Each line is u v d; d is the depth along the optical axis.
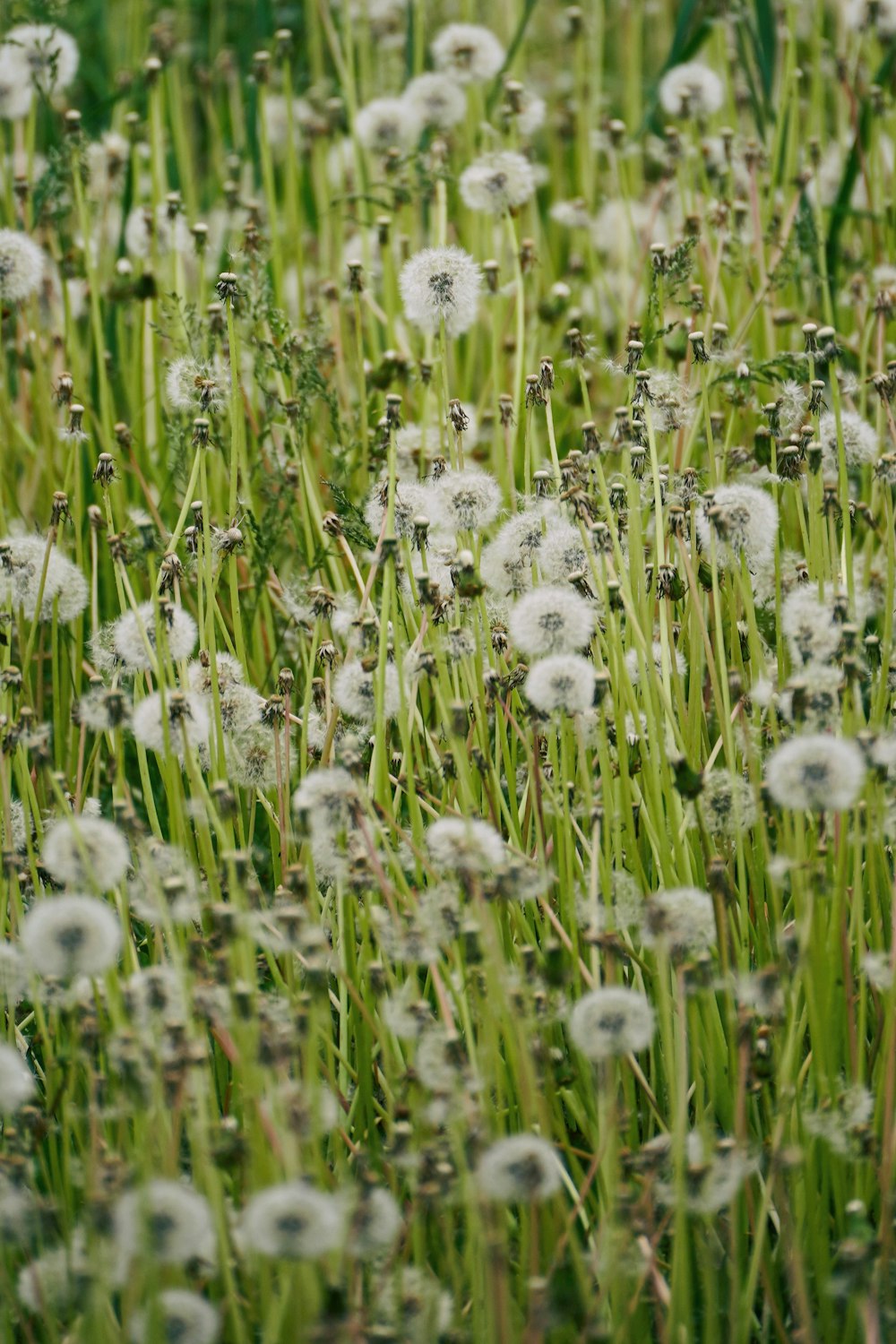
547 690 3.54
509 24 5.29
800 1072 3.53
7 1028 3.62
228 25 6.15
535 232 4.26
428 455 3.93
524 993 3.50
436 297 3.76
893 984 3.49
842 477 3.67
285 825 3.64
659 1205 3.52
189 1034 3.45
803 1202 3.50
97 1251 3.39
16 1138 3.49
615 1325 3.46
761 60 4.42
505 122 4.21
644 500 3.71
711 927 3.51
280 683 3.67
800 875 3.54
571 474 3.73
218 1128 3.45
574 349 3.79
